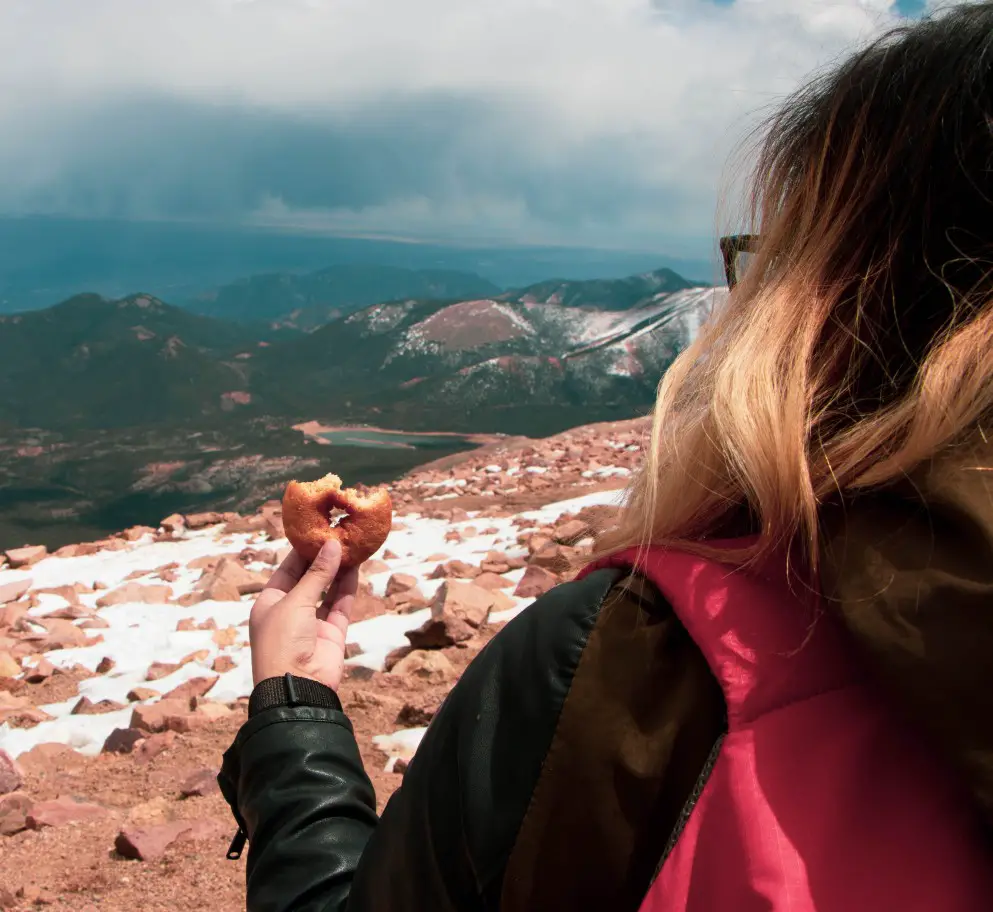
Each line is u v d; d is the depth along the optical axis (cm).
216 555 1259
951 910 65
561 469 1902
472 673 88
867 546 71
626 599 85
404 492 1798
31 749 598
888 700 73
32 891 388
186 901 381
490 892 81
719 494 89
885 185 86
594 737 80
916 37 92
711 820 72
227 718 626
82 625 904
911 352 83
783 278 91
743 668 76
